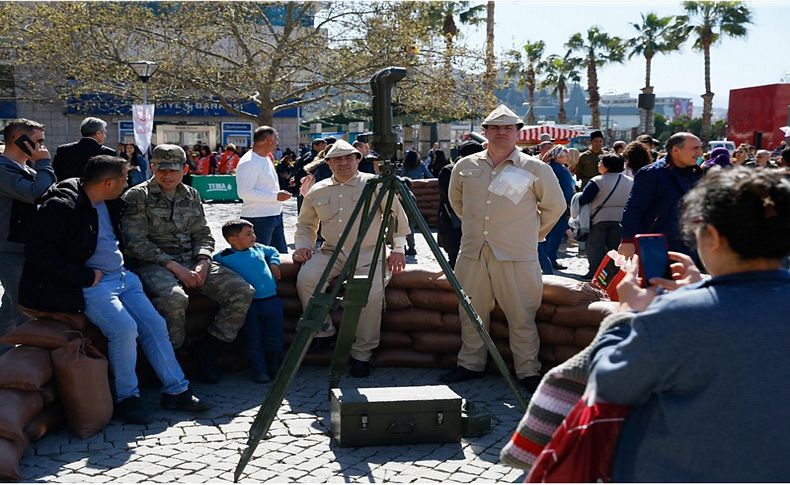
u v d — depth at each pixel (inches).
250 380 210.7
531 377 200.5
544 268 305.1
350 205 213.8
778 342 66.3
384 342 223.3
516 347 201.5
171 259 201.3
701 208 71.9
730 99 844.6
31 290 172.2
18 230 203.6
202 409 183.3
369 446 164.7
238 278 204.1
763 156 457.4
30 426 158.6
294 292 223.6
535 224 198.4
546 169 196.7
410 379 212.8
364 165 354.3
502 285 198.1
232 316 203.3
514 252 196.1
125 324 175.5
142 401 191.6
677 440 67.8
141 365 201.2
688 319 67.2
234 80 904.9
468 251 202.7
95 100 1163.3
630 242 205.6
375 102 159.6
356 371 214.2
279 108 950.4
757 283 69.3
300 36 927.7
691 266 81.9
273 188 287.0
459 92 914.7
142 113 598.9
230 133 1304.1
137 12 865.5
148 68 603.2
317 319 151.6
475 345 209.3
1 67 1146.7
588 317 193.5
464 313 207.0
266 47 1010.1
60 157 245.4
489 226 197.0
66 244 172.6
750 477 65.8
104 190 176.9
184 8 887.7
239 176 281.3
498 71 928.9
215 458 157.5
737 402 65.8
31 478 145.8
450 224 267.7
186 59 920.9
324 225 216.4
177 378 183.9
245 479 147.3
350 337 185.6
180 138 1191.6
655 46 1770.4
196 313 211.8
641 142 298.8
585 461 72.9
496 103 919.7
